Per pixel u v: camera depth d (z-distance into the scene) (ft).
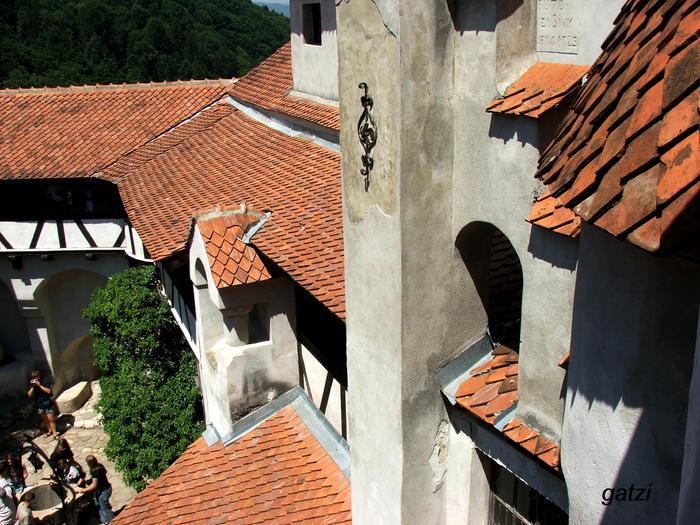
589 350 12.30
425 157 18.01
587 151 12.20
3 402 69.10
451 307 19.72
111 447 49.32
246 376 31.76
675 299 10.08
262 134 48.47
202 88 66.54
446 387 20.07
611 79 12.77
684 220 9.01
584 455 12.60
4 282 67.46
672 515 10.51
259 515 26.61
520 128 16.35
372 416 21.35
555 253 15.90
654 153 10.00
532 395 17.58
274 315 31.73
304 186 35.53
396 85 17.20
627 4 14.44
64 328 71.31
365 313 20.52
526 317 17.31
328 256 27.17
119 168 57.21
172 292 48.52
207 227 30.94
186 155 51.83
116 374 50.78
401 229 18.17
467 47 17.38
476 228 18.85
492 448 19.35
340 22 18.93
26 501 45.47
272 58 59.47
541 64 16.83
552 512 19.02
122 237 64.59
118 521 29.14
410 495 20.85
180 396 48.39
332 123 39.42
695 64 9.73
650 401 10.74
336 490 26.30
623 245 11.03
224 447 31.30
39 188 64.23
